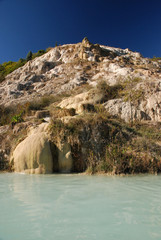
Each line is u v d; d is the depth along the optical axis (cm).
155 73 1819
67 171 659
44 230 229
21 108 1351
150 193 384
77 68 2539
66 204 318
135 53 3619
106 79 1828
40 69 2794
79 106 1094
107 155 636
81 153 674
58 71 2625
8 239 211
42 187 440
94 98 1188
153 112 1011
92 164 636
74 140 682
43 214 277
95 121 742
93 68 2497
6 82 2658
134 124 945
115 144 689
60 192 394
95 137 695
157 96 1039
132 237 212
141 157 637
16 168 688
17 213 281
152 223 246
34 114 1260
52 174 620
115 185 454
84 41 3225
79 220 256
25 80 2467
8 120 1203
